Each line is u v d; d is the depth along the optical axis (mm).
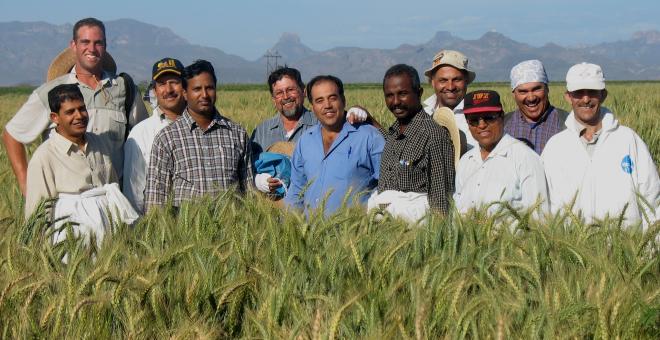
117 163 5535
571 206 3641
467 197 4605
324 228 3541
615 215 4352
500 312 2518
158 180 5098
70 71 5645
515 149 4453
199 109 5047
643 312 2494
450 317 2590
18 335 2725
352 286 2949
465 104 4535
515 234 3416
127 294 2879
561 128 5273
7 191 5465
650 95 22656
